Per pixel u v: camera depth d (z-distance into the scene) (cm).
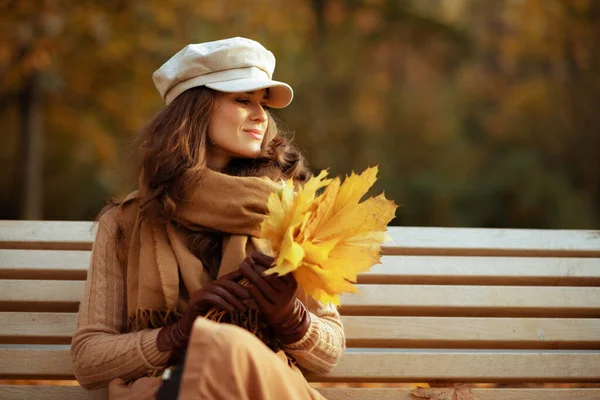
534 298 292
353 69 1265
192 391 200
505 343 288
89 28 952
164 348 232
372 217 222
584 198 1230
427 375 279
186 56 261
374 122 1295
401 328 284
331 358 248
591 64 1282
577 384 318
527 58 1353
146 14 966
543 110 1324
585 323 289
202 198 252
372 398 274
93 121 1077
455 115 1359
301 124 1195
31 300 281
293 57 1158
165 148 255
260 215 251
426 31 1319
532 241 306
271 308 229
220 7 1035
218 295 229
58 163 1231
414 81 1355
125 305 258
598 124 1293
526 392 278
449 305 289
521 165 1235
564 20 1269
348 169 1243
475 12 1400
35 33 938
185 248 251
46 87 1021
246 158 271
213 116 259
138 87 1021
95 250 260
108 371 239
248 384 203
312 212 219
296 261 206
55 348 279
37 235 296
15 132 1327
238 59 260
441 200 1230
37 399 268
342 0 1265
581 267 301
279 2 1089
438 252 302
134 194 262
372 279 295
